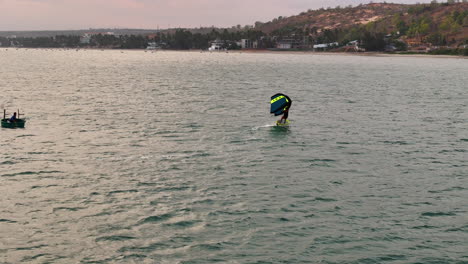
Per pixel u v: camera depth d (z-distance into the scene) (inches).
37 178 1596.9
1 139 2146.9
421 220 1296.8
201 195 1456.7
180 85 4960.6
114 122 2637.8
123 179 1601.9
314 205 1392.7
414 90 4687.5
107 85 4886.8
